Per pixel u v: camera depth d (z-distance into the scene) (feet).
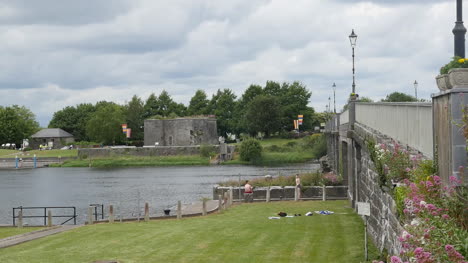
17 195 201.46
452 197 32.01
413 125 49.49
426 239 28.25
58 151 460.96
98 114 491.31
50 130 564.71
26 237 86.28
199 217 106.11
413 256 28.63
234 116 525.34
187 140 431.84
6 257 69.15
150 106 556.51
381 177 49.03
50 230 95.86
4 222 130.62
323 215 101.14
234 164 349.41
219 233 83.97
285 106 486.79
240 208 119.55
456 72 33.81
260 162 347.15
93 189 214.90
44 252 72.18
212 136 454.40
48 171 337.93
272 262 62.59
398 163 45.80
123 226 95.91
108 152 403.75
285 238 77.46
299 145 389.60
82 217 135.64
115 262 64.95
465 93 33.40
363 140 77.30
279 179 146.10
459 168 32.68
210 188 202.18
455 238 27.84
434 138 38.88
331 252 66.44
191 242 76.95
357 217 96.17
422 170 39.55
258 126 459.73
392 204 48.60
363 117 88.22
